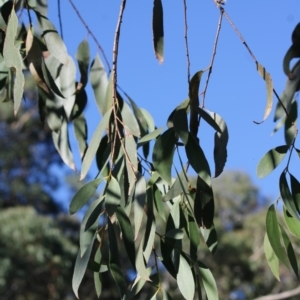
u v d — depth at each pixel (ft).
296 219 5.62
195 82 5.63
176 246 5.61
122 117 6.48
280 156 5.78
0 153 34.01
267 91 5.62
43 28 6.69
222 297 24.17
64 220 30.30
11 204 34.73
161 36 5.78
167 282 20.88
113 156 5.55
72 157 7.25
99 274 5.66
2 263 22.79
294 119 7.50
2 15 7.02
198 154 5.50
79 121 7.36
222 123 5.77
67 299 24.43
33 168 35.06
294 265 5.73
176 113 5.57
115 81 5.71
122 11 5.71
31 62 6.48
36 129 34.04
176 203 5.88
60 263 23.54
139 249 5.42
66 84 7.20
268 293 23.88
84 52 7.38
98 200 5.42
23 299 23.35
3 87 7.27
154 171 5.83
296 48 7.54
